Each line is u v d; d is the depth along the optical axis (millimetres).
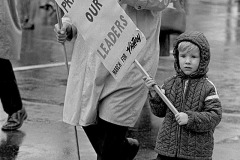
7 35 7012
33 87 9719
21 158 6531
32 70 11102
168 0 5336
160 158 5051
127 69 4957
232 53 13414
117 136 5422
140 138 7289
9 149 6801
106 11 4949
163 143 4980
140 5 5223
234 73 11195
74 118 5457
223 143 7098
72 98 5473
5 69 7246
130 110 5355
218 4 25109
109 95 5305
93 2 4980
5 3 6977
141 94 5375
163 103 5031
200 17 20281
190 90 4934
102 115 5344
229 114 8398
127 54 4945
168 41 12508
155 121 8008
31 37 15117
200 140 4895
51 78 10453
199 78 4957
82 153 6715
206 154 4926
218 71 11312
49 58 12398
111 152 5480
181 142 4910
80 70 5402
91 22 5004
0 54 7008
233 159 6562
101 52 5016
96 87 5297
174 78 5051
